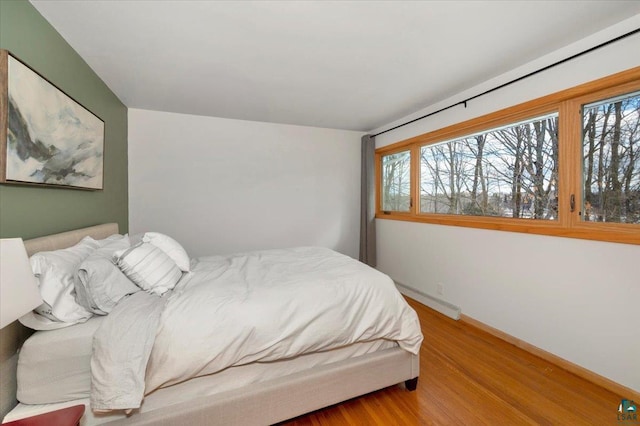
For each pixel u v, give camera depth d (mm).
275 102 2850
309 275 1721
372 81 2344
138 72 2158
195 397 1205
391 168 3811
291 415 1346
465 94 2531
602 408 1480
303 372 1389
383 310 1550
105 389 998
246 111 3135
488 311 2361
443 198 2961
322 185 3922
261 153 3568
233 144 3430
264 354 1261
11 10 1245
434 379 1741
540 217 2057
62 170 1599
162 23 1559
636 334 1514
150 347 1082
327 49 1841
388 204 3896
